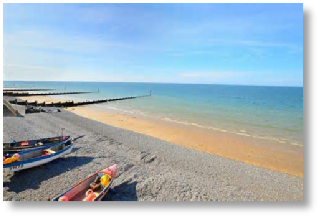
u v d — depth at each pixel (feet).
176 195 26.55
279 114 100.32
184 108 122.21
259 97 228.02
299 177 34.06
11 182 27.78
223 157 42.09
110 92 290.76
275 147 50.01
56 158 34.81
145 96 228.02
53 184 28.17
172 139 55.72
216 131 65.41
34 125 59.41
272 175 34.30
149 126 71.51
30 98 160.45
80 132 55.36
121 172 32.81
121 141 49.44
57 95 214.69
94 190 26.07
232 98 207.21
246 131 65.77
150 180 30.32
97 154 39.75
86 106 125.18
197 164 37.42
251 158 43.04
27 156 33.71
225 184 30.32
